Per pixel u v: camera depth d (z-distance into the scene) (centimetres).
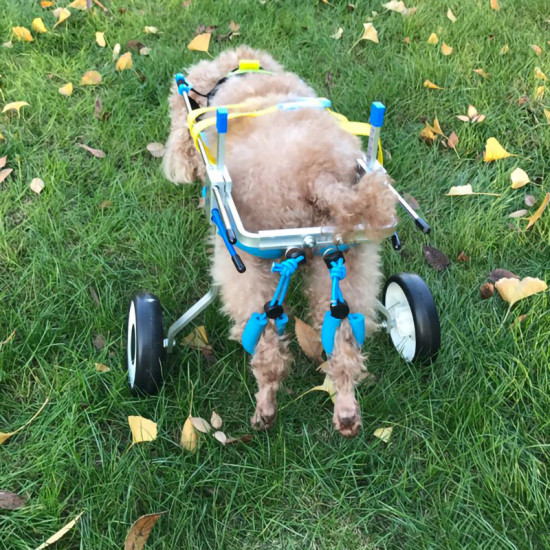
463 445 85
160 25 169
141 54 158
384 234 70
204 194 87
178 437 87
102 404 89
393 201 67
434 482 82
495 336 99
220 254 86
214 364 97
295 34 169
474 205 126
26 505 77
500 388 90
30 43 159
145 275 111
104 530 76
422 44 166
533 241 118
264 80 100
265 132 81
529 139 140
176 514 77
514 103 148
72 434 84
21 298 104
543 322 99
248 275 80
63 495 79
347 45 168
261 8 177
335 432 89
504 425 87
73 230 116
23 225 116
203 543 76
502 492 78
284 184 75
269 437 87
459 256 114
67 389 89
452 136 136
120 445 86
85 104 142
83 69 152
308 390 93
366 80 152
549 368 92
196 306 91
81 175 127
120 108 142
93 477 80
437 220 124
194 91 105
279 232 70
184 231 117
